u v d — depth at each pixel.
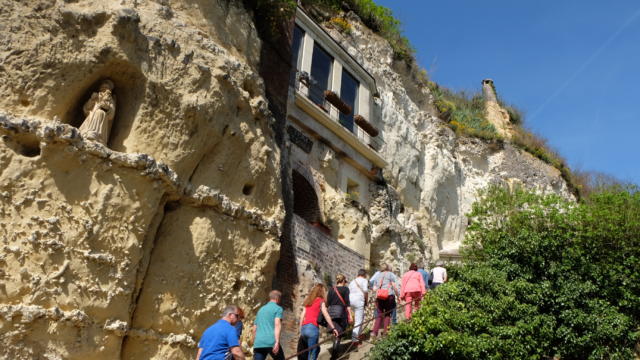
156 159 9.93
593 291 14.42
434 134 24.52
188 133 10.42
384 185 19.55
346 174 18.09
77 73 9.19
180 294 10.05
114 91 9.88
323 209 16.41
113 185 9.12
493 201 16.83
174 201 10.30
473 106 34.84
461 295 12.92
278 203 12.38
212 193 10.79
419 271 13.72
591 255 15.03
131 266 9.12
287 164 14.62
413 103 24.33
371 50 22.81
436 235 23.06
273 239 11.94
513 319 13.05
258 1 13.62
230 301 10.84
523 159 29.56
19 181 8.21
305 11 17.20
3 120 8.20
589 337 13.55
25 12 8.84
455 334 11.23
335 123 17.09
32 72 8.73
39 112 8.76
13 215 8.06
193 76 10.68
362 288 11.85
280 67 14.84
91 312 8.51
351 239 16.88
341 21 21.70
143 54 9.99
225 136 11.27
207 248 10.56
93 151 8.94
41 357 7.84
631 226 15.05
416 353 11.23
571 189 31.62
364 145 18.42
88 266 8.59
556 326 13.87
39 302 7.97
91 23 9.44
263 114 12.27
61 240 8.38
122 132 9.79
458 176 26.28
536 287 13.94
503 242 15.27
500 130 32.62
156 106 10.06
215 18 11.97
